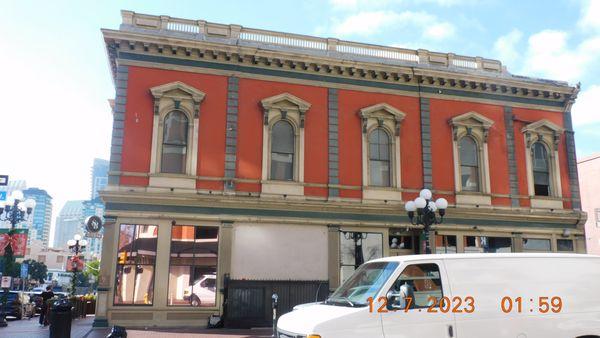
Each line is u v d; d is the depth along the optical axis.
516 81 25.16
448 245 23.27
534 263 8.84
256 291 20.08
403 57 24.92
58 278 111.50
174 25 22.03
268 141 21.83
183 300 19.88
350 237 22.17
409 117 23.91
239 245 20.77
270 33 23.11
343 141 22.81
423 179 23.39
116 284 19.36
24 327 21.12
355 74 23.44
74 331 17.81
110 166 20.05
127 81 20.80
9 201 22.30
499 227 23.89
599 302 8.92
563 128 26.02
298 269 21.19
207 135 21.23
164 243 20.02
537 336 8.41
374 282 8.34
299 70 22.80
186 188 20.58
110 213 19.62
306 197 21.81
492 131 24.89
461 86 24.78
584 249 25.11
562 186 25.44
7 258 21.77
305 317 8.00
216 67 21.81
